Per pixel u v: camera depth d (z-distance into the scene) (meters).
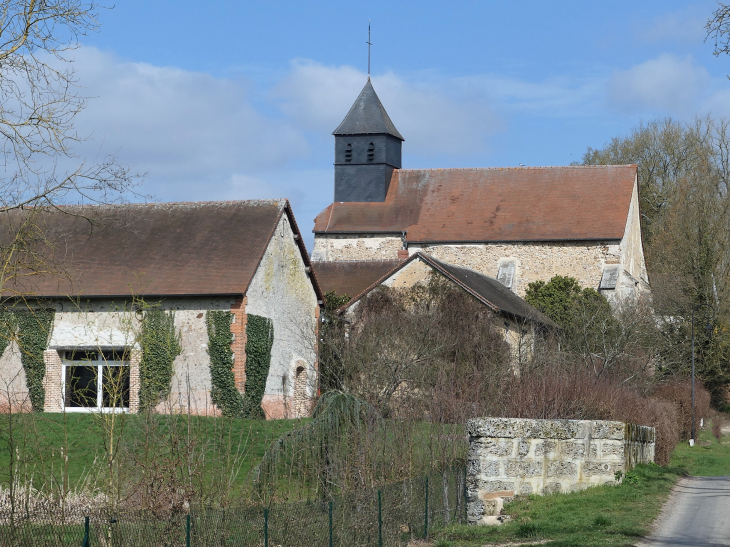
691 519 18.59
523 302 56.53
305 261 42.69
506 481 19.66
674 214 78.31
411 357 35.78
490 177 72.62
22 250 21.03
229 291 35.62
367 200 73.75
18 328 36.12
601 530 16.98
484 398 26.55
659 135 92.50
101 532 12.45
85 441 20.69
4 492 15.02
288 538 14.09
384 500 16.42
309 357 41.31
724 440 59.31
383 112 75.00
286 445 17.64
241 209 40.38
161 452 15.88
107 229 39.59
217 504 15.47
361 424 18.50
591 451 21.36
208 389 35.62
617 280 64.50
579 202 68.75
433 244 69.88
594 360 44.22
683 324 68.81
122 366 18.78
